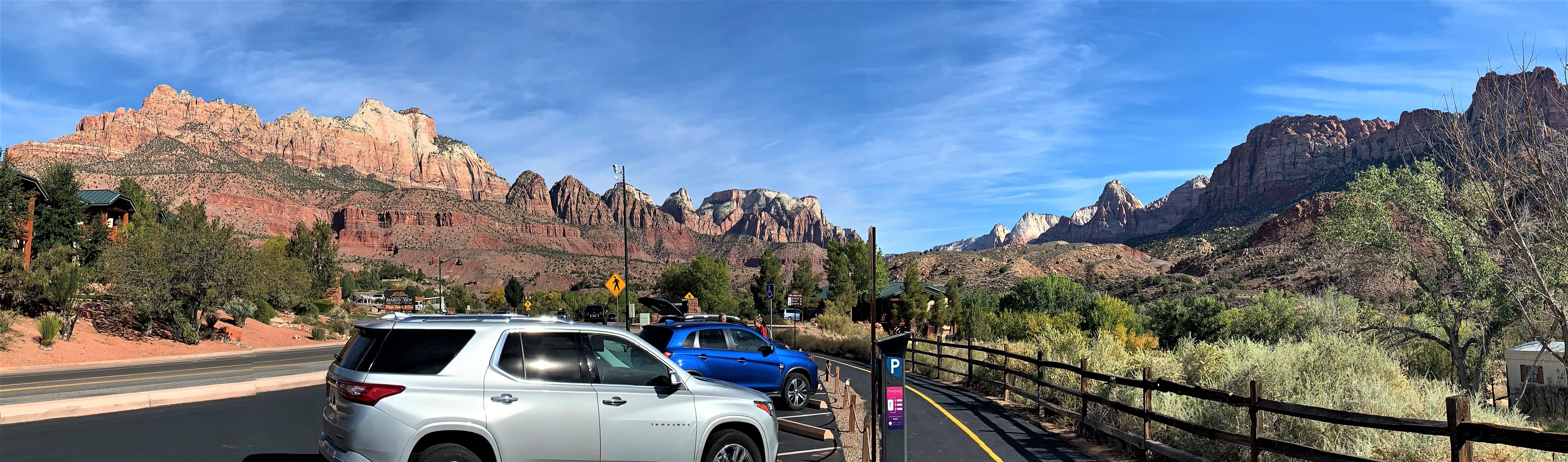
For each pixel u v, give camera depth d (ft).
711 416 22.99
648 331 44.70
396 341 20.39
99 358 85.76
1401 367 59.98
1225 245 483.10
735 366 43.32
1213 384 40.04
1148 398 31.76
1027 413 44.75
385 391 19.51
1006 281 380.17
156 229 112.16
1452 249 53.83
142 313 102.73
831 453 32.17
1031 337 137.69
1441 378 62.69
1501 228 32.17
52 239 133.39
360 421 19.30
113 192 179.83
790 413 44.80
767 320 218.18
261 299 152.25
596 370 21.94
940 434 37.37
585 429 21.12
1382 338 61.31
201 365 80.07
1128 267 449.06
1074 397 42.93
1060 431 38.60
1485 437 17.30
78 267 102.89
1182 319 135.44
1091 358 53.01
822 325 159.02
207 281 108.88
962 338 138.00
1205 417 31.40
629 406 21.79
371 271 614.34
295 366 77.82
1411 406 29.35
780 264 271.90
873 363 29.27
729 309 287.07
